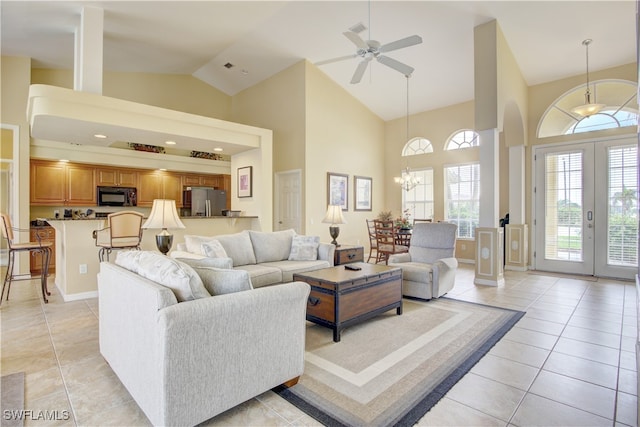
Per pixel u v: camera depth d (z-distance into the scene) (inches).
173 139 200.1
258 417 71.1
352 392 80.9
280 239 179.5
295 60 252.2
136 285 70.4
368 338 115.2
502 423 69.4
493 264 194.7
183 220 201.0
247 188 243.0
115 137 192.1
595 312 144.2
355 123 297.3
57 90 148.6
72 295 163.2
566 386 83.9
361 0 180.2
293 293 78.7
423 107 304.7
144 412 68.0
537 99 246.5
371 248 283.0
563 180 236.4
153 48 227.6
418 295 163.8
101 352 96.3
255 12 189.5
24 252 215.9
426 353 103.0
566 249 235.6
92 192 261.0
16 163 212.2
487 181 193.9
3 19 165.2
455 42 211.9
